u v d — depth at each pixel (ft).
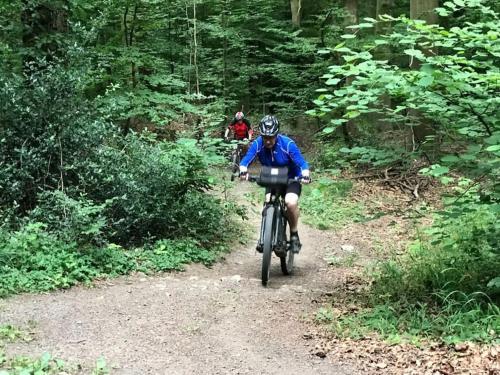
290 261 26.45
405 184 45.47
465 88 17.44
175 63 61.16
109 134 29.27
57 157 26.66
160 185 27.86
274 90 76.54
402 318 18.58
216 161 30.58
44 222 24.82
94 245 24.75
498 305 19.16
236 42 69.56
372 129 53.57
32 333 16.43
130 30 44.11
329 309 20.15
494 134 18.04
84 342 16.08
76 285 21.35
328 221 38.42
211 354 15.83
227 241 31.32
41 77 26.63
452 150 23.73
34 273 20.97
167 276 24.07
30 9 29.01
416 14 41.78
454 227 30.73
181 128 41.04
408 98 19.58
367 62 18.78
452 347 15.99
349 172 49.24
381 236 35.09
